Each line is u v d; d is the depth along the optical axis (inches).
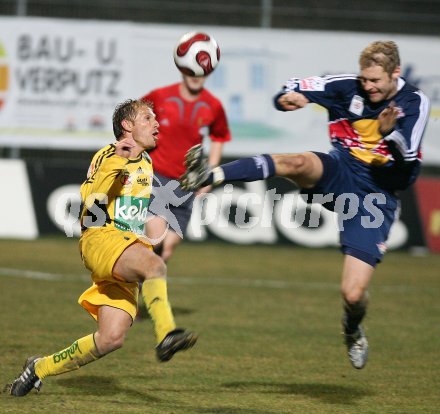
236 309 1422.2
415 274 1935.3
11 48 2308.1
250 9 2477.9
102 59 2324.1
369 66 837.2
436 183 2331.4
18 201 2240.4
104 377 930.1
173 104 1309.1
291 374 980.6
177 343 690.2
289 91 895.1
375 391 911.7
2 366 962.1
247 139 2351.1
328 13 2486.5
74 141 2335.1
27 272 1720.0
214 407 815.1
